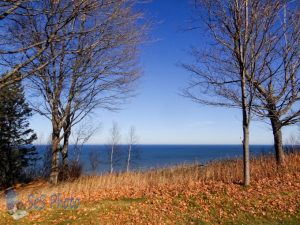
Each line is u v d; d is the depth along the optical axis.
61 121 16.31
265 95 13.67
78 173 19.02
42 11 5.87
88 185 15.06
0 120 24.58
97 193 13.52
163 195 12.45
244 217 9.89
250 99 12.16
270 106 13.84
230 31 11.96
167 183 14.41
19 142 25.31
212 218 10.00
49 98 15.78
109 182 15.20
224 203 10.99
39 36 8.24
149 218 10.11
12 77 6.92
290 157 16.67
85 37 10.70
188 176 15.09
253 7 11.42
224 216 10.07
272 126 15.24
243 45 11.93
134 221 9.88
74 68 10.72
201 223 9.66
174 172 16.97
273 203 10.63
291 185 12.34
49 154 25.19
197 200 11.49
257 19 11.48
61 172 17.92
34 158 25.86
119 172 18.36
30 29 8.45
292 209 10.12
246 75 12.48
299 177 13.27
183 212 10.58
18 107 25.98
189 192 12.40
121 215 10.38
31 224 9.82
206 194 11.99
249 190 11.96
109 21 10.23
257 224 9.40
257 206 10.53
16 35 7.27
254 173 14.32
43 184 17.59
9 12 5.59
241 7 11.56
